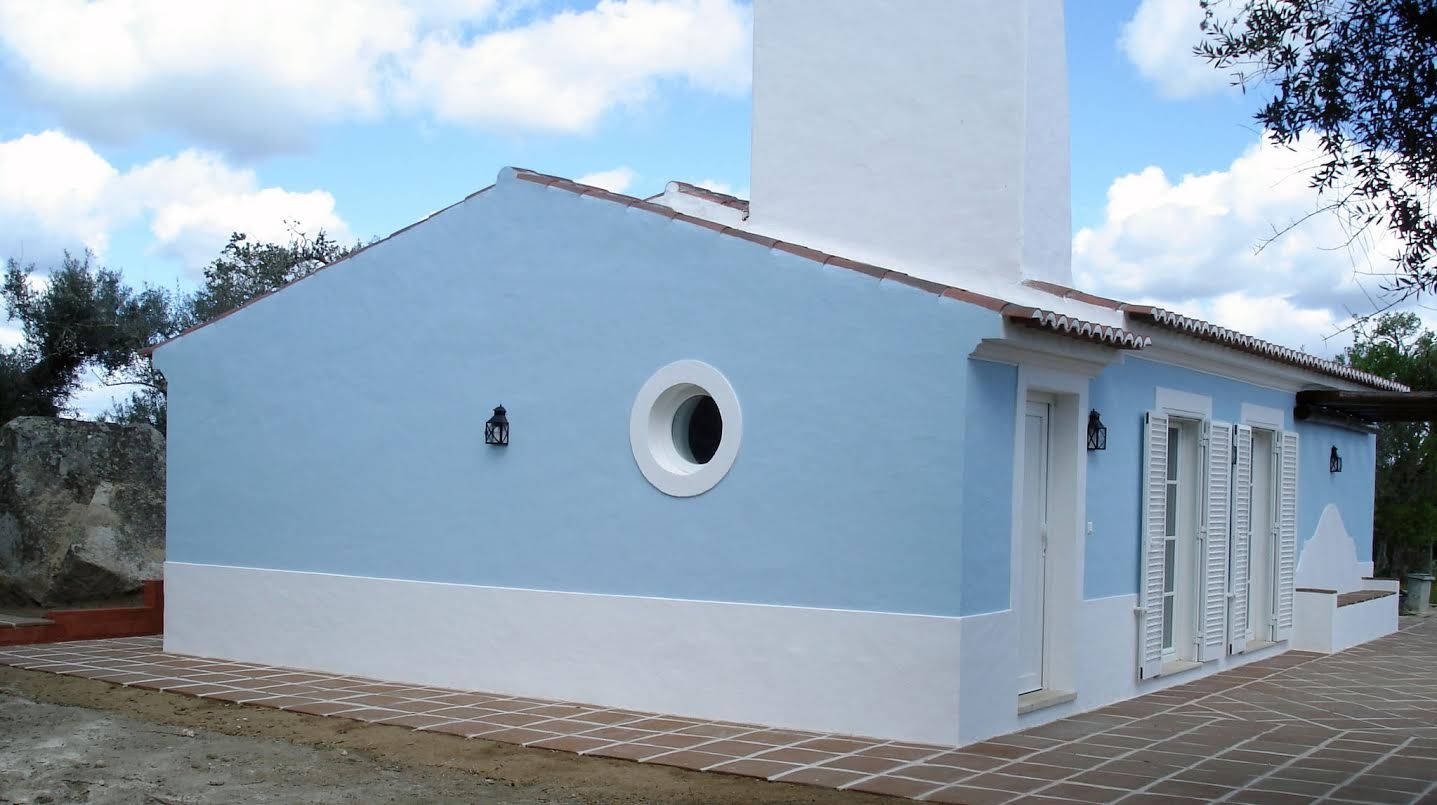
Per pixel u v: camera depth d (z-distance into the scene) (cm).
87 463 1616
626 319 1007
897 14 1096
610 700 988
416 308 1148
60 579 1509
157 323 2269
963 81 1062
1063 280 1118
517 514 1062
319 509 1204
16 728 903
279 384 1248
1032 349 869
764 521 918
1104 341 902
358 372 1186
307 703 997
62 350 2114
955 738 826
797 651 894
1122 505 1049
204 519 1297
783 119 1153
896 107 1092
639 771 765
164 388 2331
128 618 1442
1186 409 1167
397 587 1132
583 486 1023
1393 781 745
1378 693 1102
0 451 1596
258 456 1259
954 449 837
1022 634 945
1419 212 623
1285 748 843
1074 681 966
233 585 1259
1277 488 1385
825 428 893
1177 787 720
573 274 1043
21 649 1313
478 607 1076
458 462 1107
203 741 860
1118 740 861
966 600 837
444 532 1111
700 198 1242
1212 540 1209
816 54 1138
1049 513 979
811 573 892
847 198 1112
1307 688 1127
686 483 959
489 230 1102
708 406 994
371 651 1145
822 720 879
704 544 948
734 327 943
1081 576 975
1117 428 1041
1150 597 1082
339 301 1206
